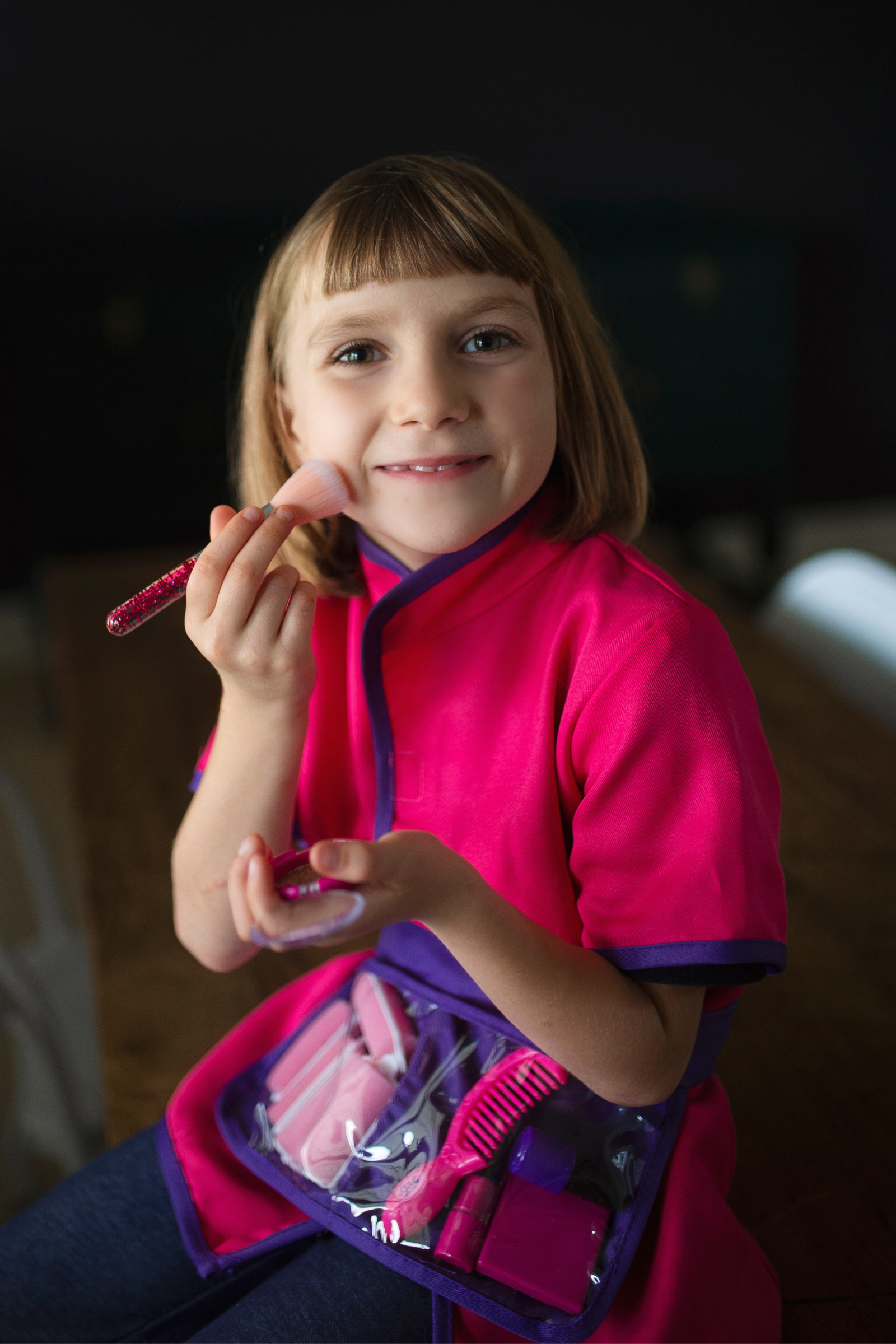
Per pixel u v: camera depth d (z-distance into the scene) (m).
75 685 1.57
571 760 0.64
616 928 0.60
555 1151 0.60
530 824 0.66
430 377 0.60
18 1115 1.17
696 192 3.53
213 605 0.63
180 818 1.24
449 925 0.53
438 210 0.62
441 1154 0.63
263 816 0.71
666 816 0.60
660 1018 0.59
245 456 0.79
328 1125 0.67
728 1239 0.62
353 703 0.77
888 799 1.17
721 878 0.58
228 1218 0.70
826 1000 0.93
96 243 3.00
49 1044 1.09
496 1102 0.63
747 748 0.62
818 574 1.46
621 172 3.47
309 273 0.65
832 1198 0.76
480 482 0.62
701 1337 0.59
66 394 2.92
